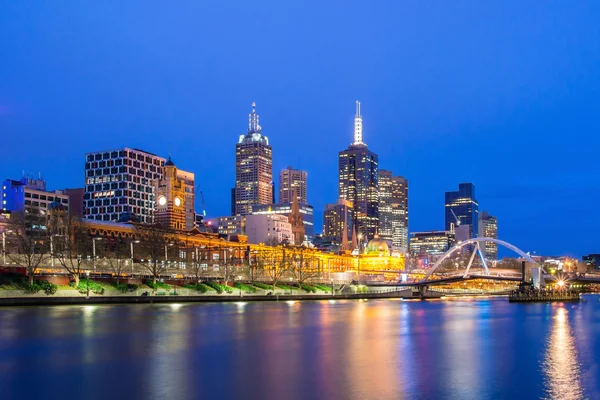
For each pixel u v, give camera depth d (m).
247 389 62.59
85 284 186.50
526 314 174.88
